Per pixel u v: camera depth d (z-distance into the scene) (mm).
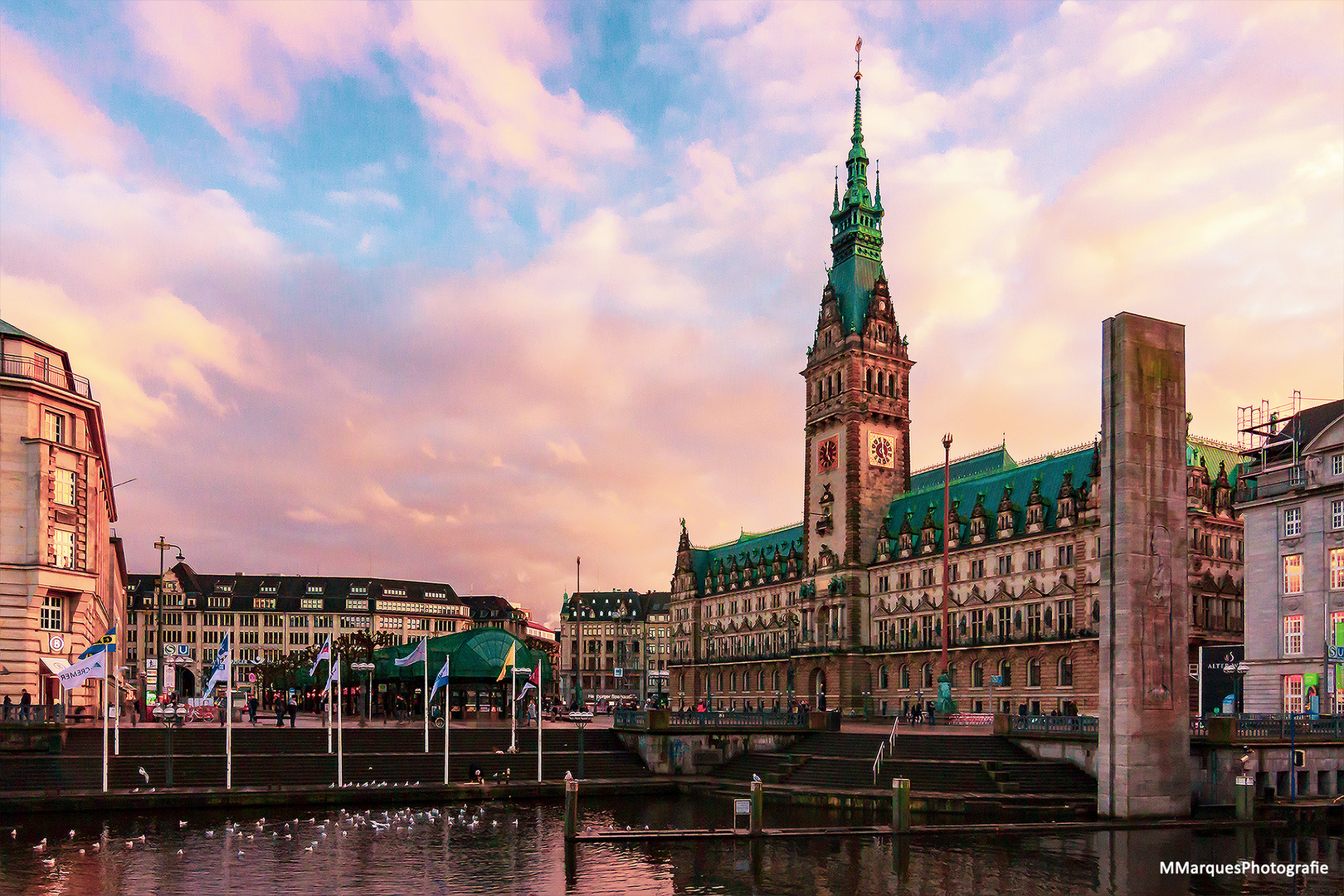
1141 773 58438
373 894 41125
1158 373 61188
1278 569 85500
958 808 60812
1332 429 82000
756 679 186500
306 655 189000
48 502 82188
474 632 108312
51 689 82688
